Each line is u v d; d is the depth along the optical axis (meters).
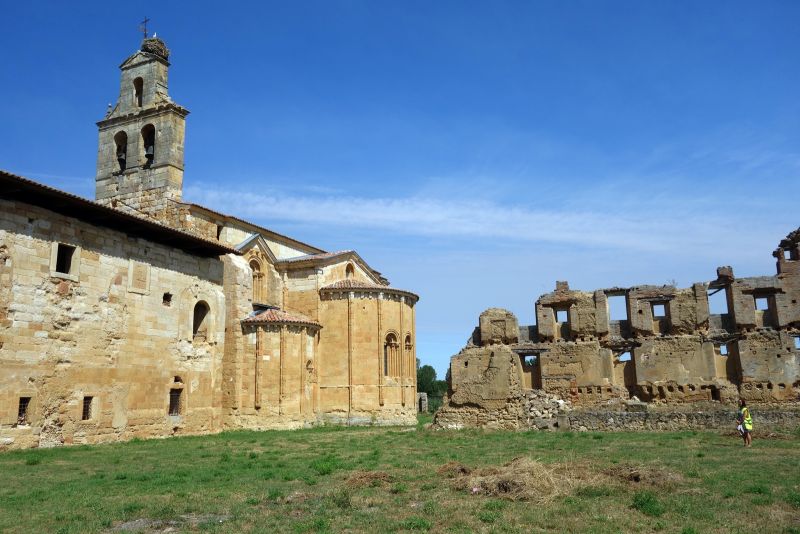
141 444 30.22
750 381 35.88
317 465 20.45
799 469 18.11
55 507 14.26
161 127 46.41
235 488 16.59
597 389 37.81
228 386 41.03
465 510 13.05
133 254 33.81
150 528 12.29
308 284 49.00
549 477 15.56
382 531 11.55
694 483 15.93
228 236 48.34
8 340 26.77
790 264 36.62
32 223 28.23
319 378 46.81
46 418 28.25
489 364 33.69
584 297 39.62
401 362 49.34
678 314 38.06
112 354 31.89
